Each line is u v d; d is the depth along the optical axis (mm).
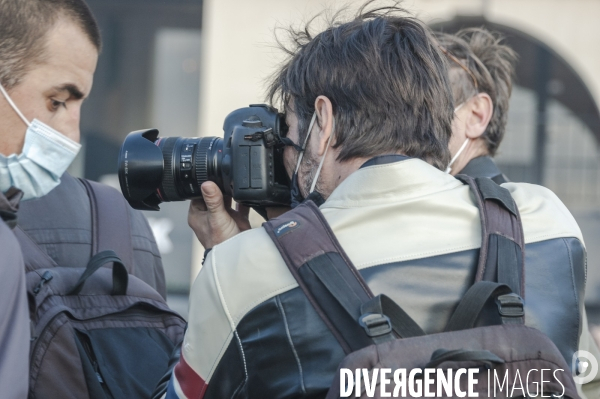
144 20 9555
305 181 1795
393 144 1646
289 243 1509
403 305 1470
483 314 1493
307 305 1463
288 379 1446
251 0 7516
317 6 7363
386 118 1650
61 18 1732
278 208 2039
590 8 7816
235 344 1495
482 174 2814
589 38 7824
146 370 2021
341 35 1758
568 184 9266
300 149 1793
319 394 1414
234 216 2129
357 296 1439
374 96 1653
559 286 1577
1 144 1741
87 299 2066
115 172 9555
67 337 1912
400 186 1588
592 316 8883
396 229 1541
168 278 8961
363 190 1588
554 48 7879
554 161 9281
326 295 1453
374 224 1545
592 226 9188
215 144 2049
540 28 7828
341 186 1619
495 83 2918
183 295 8938
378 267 1494
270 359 1464
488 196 1624
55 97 1761
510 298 1455
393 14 1976
